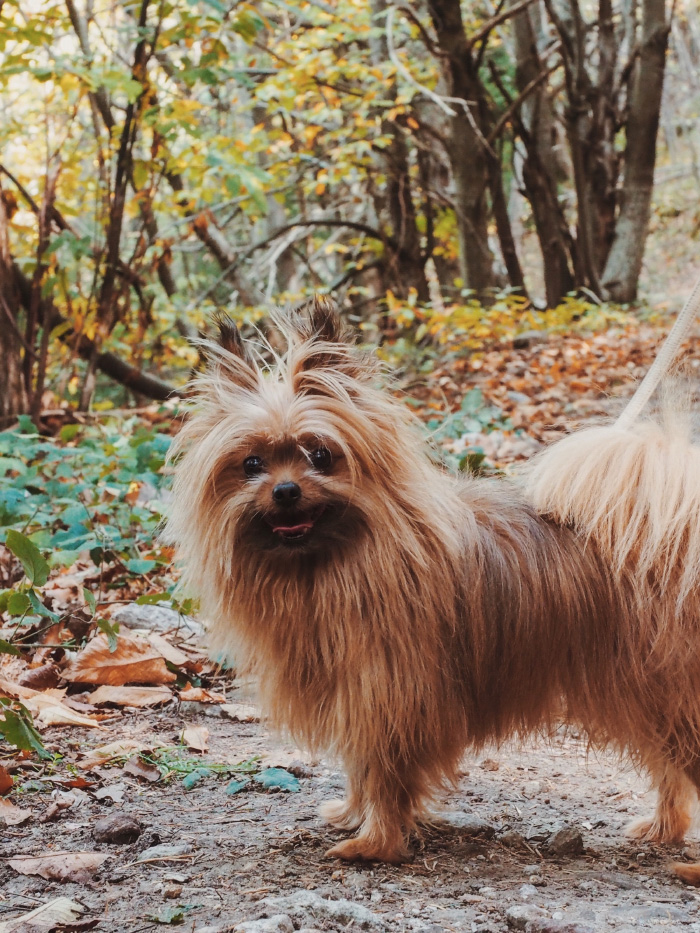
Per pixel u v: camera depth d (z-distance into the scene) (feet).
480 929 3.08
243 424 3.47
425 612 3.42
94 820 3.64
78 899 3.18
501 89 14.62
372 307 17.12
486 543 3.56
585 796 4.12
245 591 3.50
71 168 10.16
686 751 3.53
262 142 12.41
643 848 3.71
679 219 31.01
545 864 3.55
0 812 3.61
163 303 13.03
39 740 3.67
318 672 3.48
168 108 10.03
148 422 9.84
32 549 4.07
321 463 3.43
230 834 3.59
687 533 3.48
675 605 3.46
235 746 4.29
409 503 3.46
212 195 11.88
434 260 17.30
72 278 9.58
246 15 8.77
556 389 10.28
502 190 14.94
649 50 15.60
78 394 10.44
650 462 3.53
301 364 3.59
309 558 3.43
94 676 4.59
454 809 3.93
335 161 14.52
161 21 8.99
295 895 3.14
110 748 4.09
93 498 5.76
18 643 4.54
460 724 3.51
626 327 13.43
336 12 12.69
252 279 17.33
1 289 8.48
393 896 3.27
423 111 15.87
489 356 11.86
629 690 3.51
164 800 3.83
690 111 30.01
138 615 5.04
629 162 16.16
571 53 15.72
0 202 8.61
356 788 3.59
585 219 15.69
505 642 3.52
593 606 3.52
